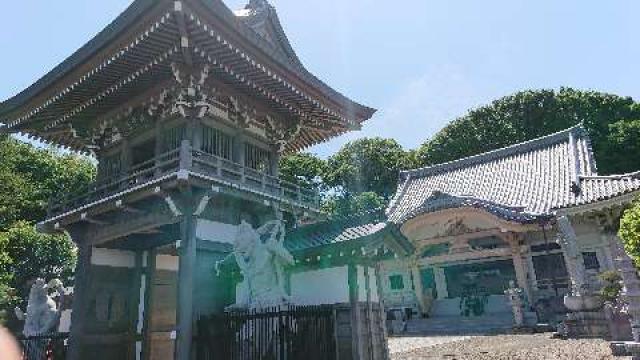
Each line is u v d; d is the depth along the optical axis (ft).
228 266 48.62
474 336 73.82
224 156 57.82
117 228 56.59
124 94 58.23
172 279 64.13
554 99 177.47
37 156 137.90
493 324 85.10
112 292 59.57
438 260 106.63
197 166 49.80
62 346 55.67
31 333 61.57
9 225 99.66
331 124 71.72
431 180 139.44
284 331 38.40
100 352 55.88
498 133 180.34
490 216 95.30
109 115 62.69
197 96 53.78
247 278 43.68
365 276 42.52
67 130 67.97
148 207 53.78
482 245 102.42
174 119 55.77
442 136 192.95
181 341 43.24
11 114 63.36
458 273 120.67
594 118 170.91
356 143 210.18
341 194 202.80
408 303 110.73
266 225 47.32
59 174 140.05
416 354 53.16
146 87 56.85
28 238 95.81
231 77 55.42
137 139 60.90
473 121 188.03
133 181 58.80
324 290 42.11
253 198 55.31
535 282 93.81
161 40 48.49
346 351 37.06
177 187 48.37
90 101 59.36
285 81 56.95
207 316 44.93
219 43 48.78
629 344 38.34
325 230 47.34
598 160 157.38
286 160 196.34
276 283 43.55
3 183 106.63
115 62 51.65
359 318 38.58
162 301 61.67
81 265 58.29
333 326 36.78
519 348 51.16
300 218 66.28
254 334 40.32
